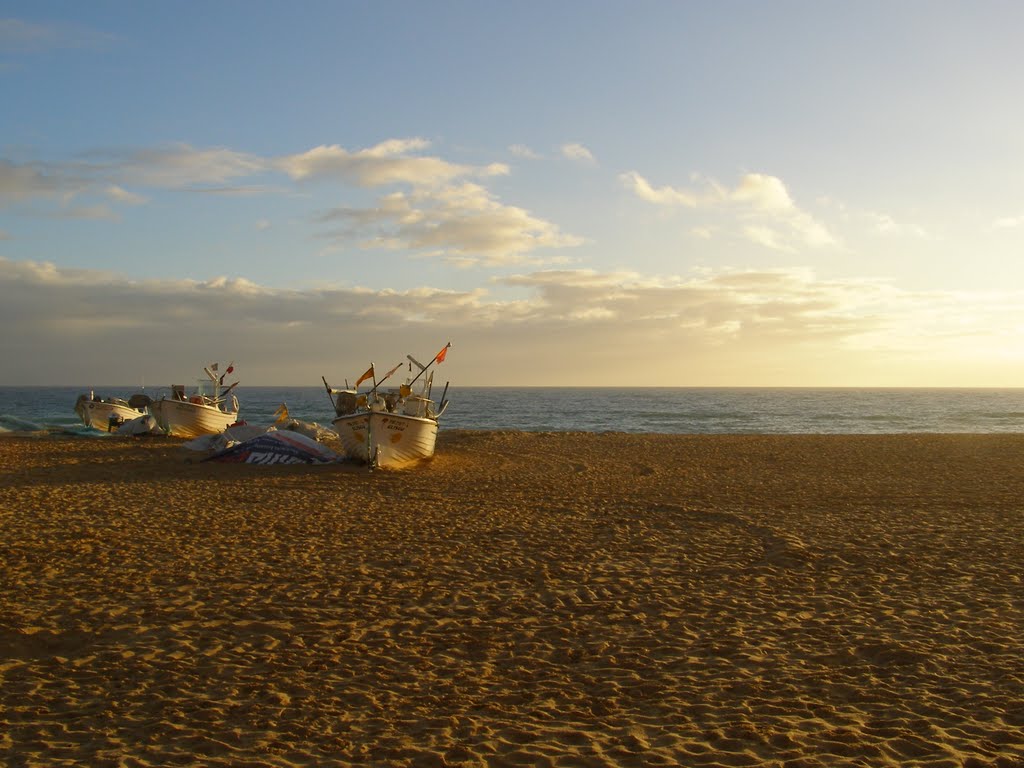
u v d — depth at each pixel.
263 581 9.63
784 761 5.15
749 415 69.25
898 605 8.85
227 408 35.84
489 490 18.08
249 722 5.75
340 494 17.00
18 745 5.32
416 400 23.73
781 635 7.80
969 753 5.23
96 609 8.39
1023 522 14.05
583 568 10.51
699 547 11.90
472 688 6.44
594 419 62.84
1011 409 87.00
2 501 15.24
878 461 24.61
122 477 19.41
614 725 5.73
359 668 6.87
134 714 5.88
